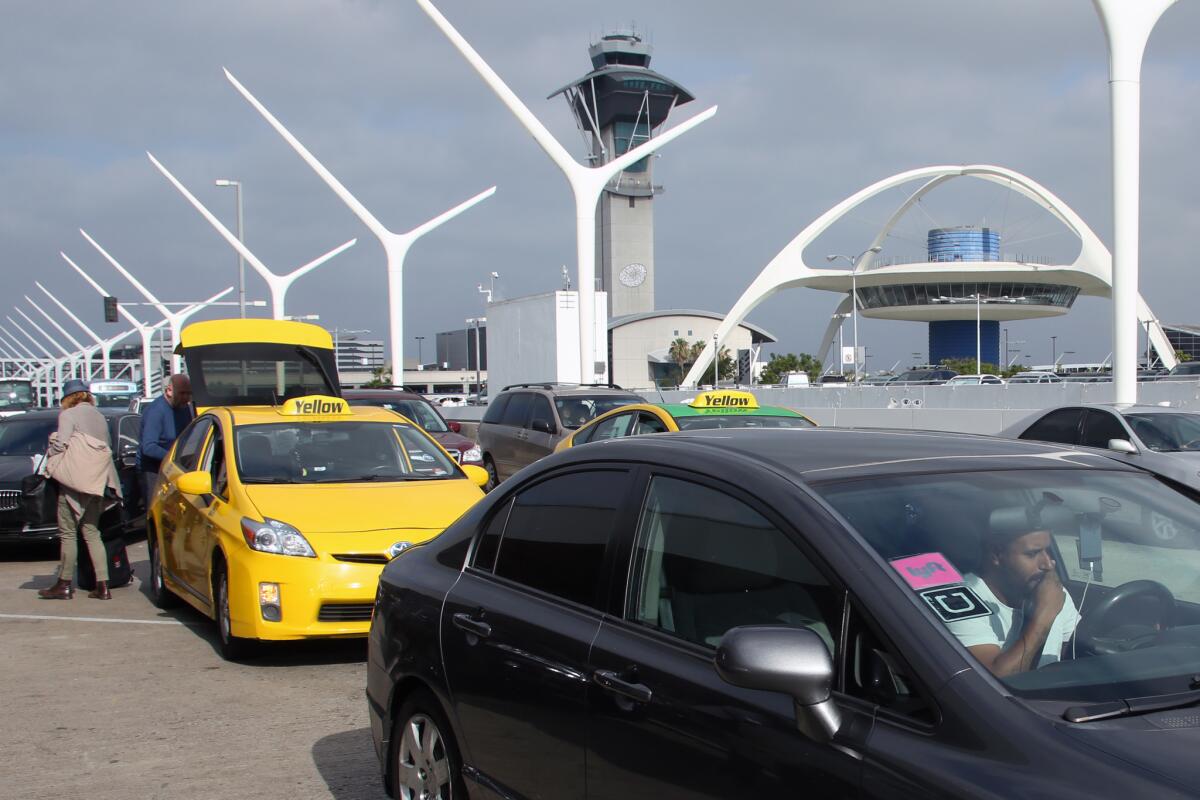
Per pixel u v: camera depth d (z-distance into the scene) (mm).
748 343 149375
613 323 143000
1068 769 2242
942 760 2383
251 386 16281
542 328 46250
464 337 178000
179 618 9164
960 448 3537
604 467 3746
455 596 4047
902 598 2662
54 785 5227
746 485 3164
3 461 13398
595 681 3283
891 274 122625
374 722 4559
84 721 6238
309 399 8984
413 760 4262
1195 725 2404
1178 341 129500
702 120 33094
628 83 145375
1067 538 3074
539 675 3502
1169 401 28453
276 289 63875
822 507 2963
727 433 3818
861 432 3869
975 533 2971
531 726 3525
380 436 8836
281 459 8352
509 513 4105
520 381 48969
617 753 3176
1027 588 2869
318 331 16938
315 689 6887
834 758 2559
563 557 3721
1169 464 11312
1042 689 2564
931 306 124500
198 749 5742
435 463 8758
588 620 3467
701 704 2932
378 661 4484
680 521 3336
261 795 5086
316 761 5543
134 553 13219
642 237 149625
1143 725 2400
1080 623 2863
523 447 16844
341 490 7922
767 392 44750
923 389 36562
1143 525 3213
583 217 32062
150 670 7398
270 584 7191
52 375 148875
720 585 3109
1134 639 2871
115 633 8586
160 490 9539
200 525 8156
